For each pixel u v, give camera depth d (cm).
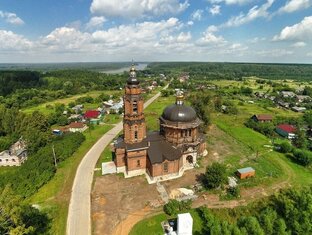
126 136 6850
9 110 10800
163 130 7700
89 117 13488
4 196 3488
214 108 14688
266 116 12912
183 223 4488
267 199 5884
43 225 4972
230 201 5838
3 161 7988
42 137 9100
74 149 8731
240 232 4025
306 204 4609
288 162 8000
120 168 7081
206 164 7694
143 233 4784
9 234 3291
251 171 6850
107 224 5038
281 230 4244
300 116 14262
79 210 5481
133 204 5672
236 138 10100
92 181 6669
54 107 16825
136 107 6656
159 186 6378
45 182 6606
